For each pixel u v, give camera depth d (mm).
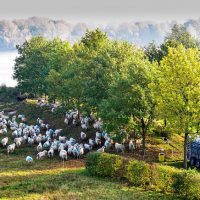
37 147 65688
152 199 33375
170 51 48250
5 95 149250
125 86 52969
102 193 34625
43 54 112750
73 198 32844
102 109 56219
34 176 45531
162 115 47562
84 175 43031
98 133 67812
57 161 56906
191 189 33750
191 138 49062
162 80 47438
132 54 67875
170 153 55938
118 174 40844
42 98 123375
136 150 57844
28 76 118875
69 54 92312
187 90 45750
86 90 67188
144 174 37719
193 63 47188
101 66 66938
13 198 33125
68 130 79188
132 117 52781
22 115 101375
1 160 58156
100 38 88250
